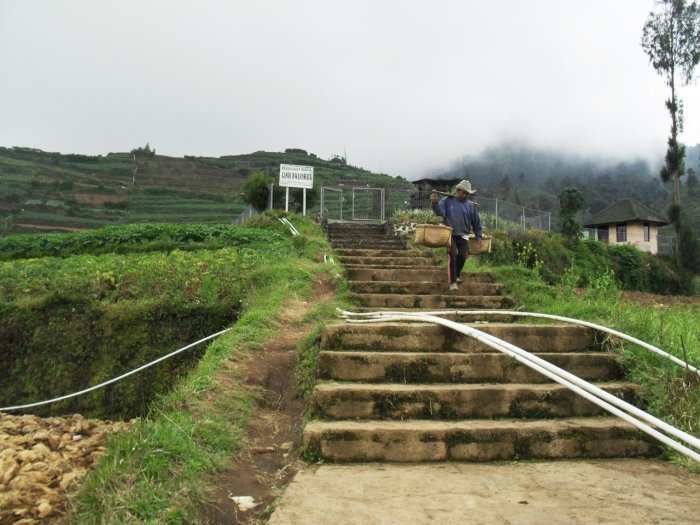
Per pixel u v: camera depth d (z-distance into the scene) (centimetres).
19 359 804
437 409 446
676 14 3412
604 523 292
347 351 525
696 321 713
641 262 2733
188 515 296
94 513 277
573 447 416
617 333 561
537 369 455
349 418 439
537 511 306
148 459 327
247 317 682
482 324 609
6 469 357
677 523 293
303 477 359
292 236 1477
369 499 321
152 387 753
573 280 877
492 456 406
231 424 431
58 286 906
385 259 1149
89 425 489
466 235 870
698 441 342
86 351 793
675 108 3400
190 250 1445
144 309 794
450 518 295
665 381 489
